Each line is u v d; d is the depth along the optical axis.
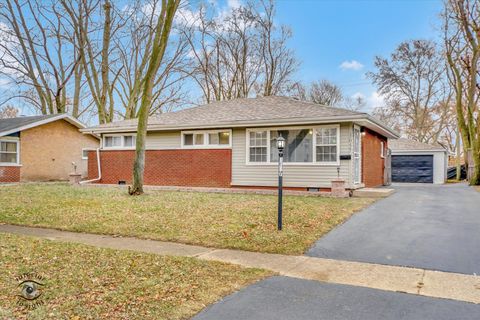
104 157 17.78
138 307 3.71
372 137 16.02
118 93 29.23
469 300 3.96
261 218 8.29
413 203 10.62
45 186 16.09
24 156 20.38
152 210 9.45
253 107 16.06
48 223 8.26
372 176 16.02
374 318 3.53
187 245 6.50
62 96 26.81
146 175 16.67
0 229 7.74
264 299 4.01
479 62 19.98
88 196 12.02
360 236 6.95
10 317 3.43
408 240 6.62
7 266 4.93
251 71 34.31
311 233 7.10
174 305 3.78
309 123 13.30
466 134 20.50
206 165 15.45
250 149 14.61
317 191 13.23
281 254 5.90
